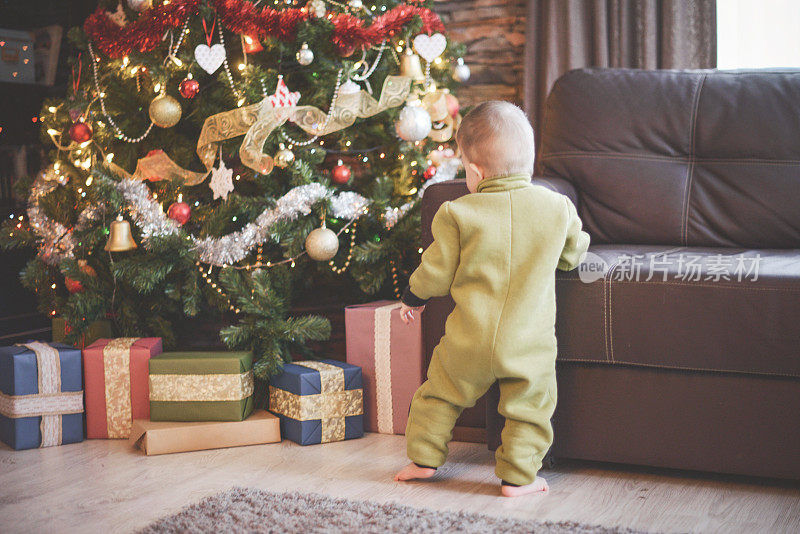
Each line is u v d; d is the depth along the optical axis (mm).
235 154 2316
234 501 1561
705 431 1599
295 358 2584
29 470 1816
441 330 1953
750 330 1513
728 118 2053
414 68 2246
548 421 1595
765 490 1614
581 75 2240
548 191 1618
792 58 2584
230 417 1986
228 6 2113
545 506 1546
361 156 2541
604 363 1662
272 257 2377
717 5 2609
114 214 2256
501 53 2949
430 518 1454
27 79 2980
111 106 2346
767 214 1963
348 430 2033
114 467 1832
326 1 2256
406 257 2365
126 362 2047
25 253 2854
